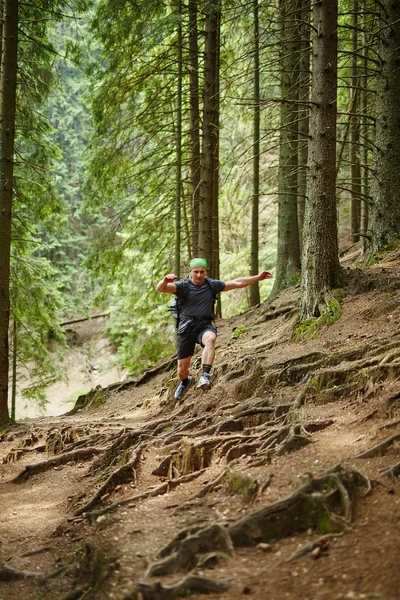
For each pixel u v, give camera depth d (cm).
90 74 1434
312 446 472
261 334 998
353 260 1224
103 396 1214
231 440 532
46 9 1241
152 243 1533
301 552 329
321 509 359
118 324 2302
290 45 1247
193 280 652
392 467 393
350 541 330
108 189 1512
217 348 1043
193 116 1416
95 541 406
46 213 1450
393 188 1009
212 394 740
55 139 3142
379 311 743
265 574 318
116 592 329
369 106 1338
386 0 1002
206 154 1338
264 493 404
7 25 1078
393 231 1008
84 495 579
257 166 1348
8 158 1080
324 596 285
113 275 1555
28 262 1550
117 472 559
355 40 1187
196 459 533
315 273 841
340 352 643
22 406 2689
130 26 1305
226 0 1176
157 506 459
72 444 792
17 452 871
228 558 341
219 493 443
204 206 1333
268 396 650
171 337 1741
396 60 996
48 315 1647
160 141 1487
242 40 1481
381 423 484
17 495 667
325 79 828
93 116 1438
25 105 1375
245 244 2139
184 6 1255
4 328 1083
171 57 1456
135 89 1398
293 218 1285
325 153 837
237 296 1938
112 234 1501
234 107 1498
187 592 311
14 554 462
